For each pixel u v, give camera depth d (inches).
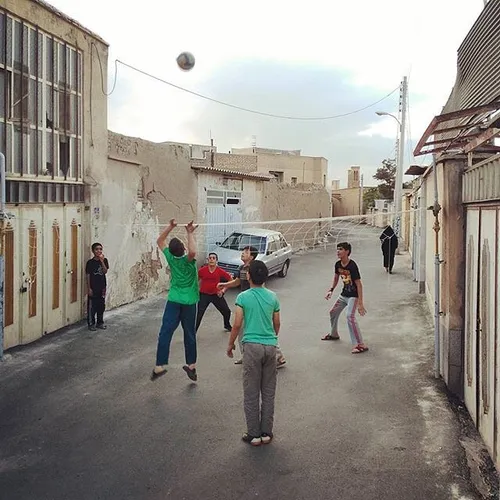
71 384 285.9
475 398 233.9
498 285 194.7
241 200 818.8
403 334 398.6
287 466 199.6
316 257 934.4
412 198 853.2
